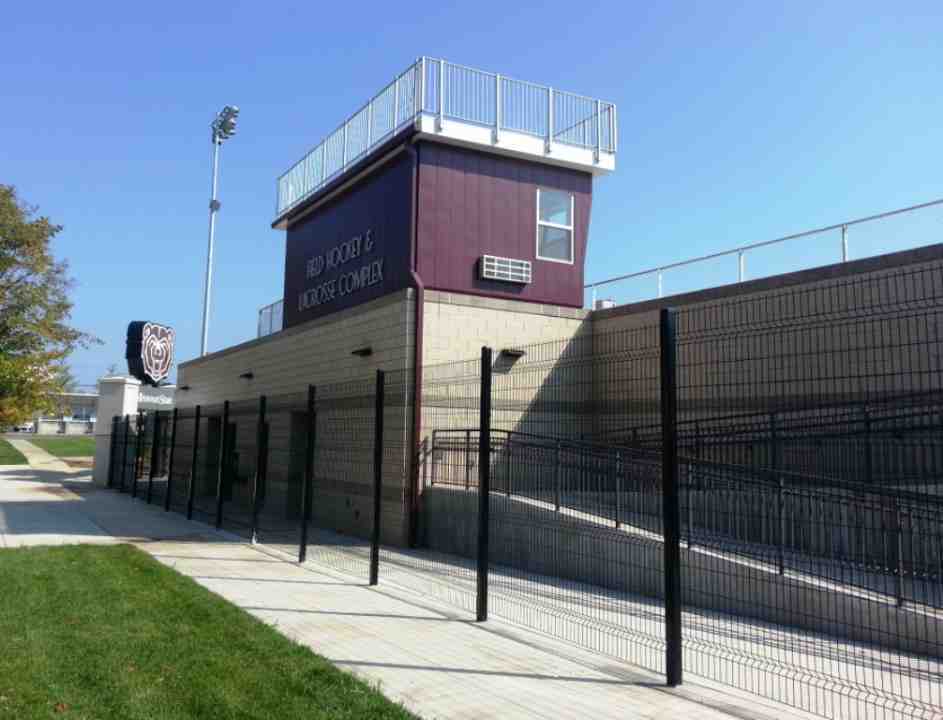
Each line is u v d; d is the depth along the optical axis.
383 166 15.99
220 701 4.79
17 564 9.92
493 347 14.34
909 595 6.56
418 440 13.32
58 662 5.55
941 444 8.26
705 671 5.72
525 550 10.73
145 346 34.00
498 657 6.07
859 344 10.20
